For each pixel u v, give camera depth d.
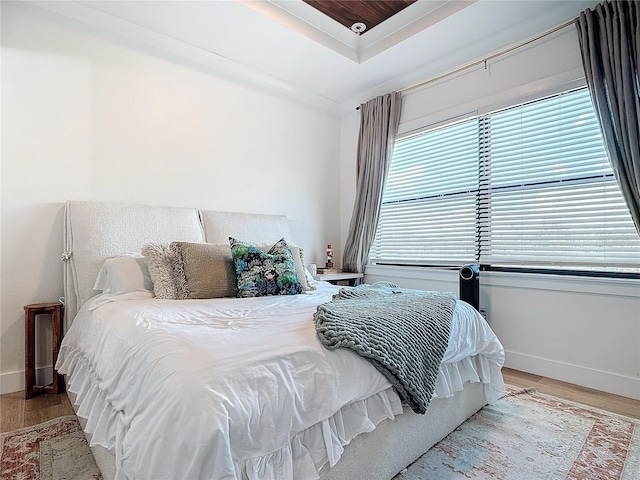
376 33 2.97
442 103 3.21
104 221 2.38
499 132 2.86
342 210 4.11
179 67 2.91
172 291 2.09
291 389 0.98
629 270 2.26
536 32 2.60
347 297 1.93
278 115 3.57
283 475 0.91
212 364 0.94
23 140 2.24
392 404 1.31
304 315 1.53
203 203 3.03
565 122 2.50
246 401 0.88
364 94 3.80
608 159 2.27
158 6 2.42
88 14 2.45
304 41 2.84
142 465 0.82
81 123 2.45
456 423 1.74
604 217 2.33
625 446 1.60
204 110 3.05
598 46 2.26
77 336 1.97
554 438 1.67
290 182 3.66
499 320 2.78
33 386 2.11
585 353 2.36
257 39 2.80
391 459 1.33
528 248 2.67
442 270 3.14
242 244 2.31
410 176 3.52
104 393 1.33
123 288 2.10
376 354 1.21
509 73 2.77
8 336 2.19
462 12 2.50
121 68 2.62
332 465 1.04
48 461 1.45
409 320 1.46
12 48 2.21
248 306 1.76
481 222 2.95
